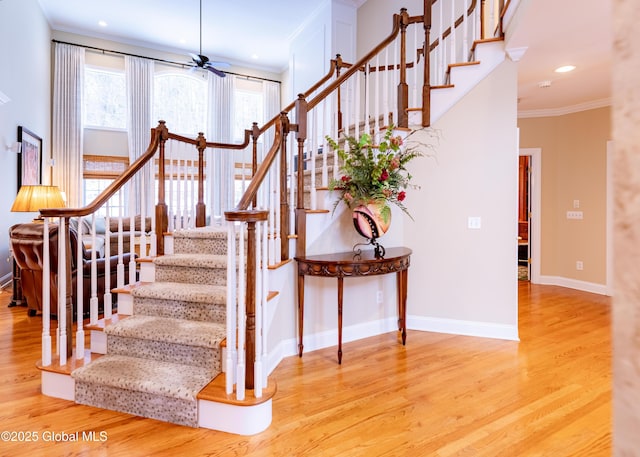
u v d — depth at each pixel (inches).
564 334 131.7
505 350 117.0
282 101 343.0
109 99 284.2
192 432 75.0
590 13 98.0
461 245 130.9
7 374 98.8
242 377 74.9
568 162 203.8
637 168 12.5
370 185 113.0
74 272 140.4
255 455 67.9
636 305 12.5
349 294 126.7
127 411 81.7
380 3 214.5
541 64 134.3
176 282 113.8
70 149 265.7
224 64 234.2
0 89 175.9
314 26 239.3
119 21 253.6
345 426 76.9
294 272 115.2
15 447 69.7
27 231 135.4
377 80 130.0
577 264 201.9
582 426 76.6
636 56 12.6
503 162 126.0
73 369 86.6
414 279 136.2
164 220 126.0
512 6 111.1
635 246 12.5
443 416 80.4
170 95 303.3
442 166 131.4
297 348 115.4
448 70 135.5
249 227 75.2
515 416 80.2
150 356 92.7
